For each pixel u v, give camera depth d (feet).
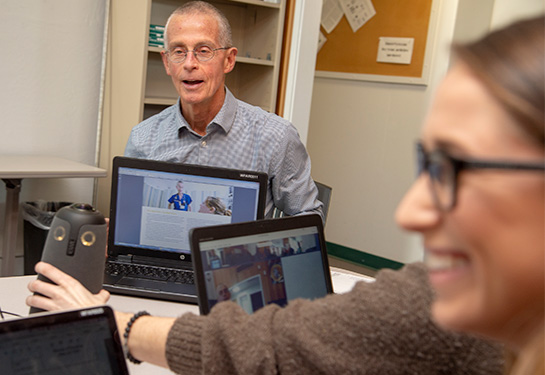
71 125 11.64
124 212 5.83
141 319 3.31
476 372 2.44
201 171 5.80
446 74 1.60
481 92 1.45
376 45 16.20
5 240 9.90
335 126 17.35
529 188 1.37
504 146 1.41
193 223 5.82
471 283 1.53
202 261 3.70
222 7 13.47
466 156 1.45
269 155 7.48
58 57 11.32
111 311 2.95
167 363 3.11
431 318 2.47
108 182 11.98
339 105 17.24
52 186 11.62
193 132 7.45
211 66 7.18
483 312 1.52
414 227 1.59
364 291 2.64
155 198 5.82
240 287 3.83
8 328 2.69
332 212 17.56
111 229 5.86
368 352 2.54
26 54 11.02
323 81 17.63
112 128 11.80
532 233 1.39
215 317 2.95
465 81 1.49
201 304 3.64
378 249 16.51
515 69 1.37
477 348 2.43
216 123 7.35
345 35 16.88
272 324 2.82
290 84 13.01
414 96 15.57
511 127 1.39
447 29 14.83
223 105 7.43
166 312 5.09
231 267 3.82
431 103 1.63
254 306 3.86
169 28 7.35
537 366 1.51
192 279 5.62
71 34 11.37
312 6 12.78
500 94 1.38
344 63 16.96
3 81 10.91
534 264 1.41
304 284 4.18
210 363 2.88
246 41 13.75
